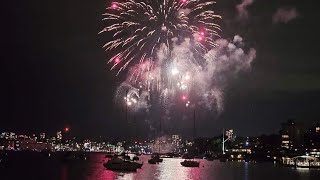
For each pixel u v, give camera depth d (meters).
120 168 197.88
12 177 172.88
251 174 198.50
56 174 185.12
